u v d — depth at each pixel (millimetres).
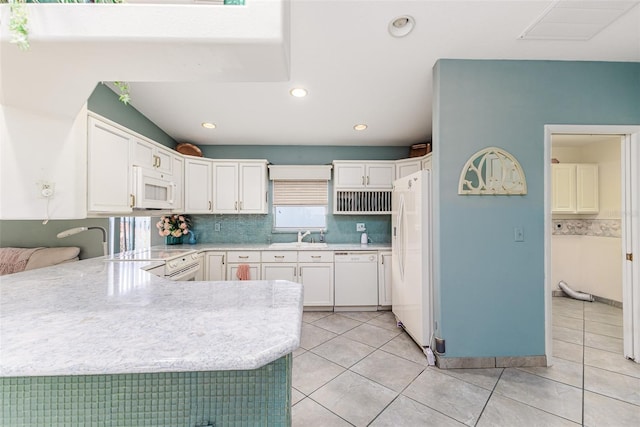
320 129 3254
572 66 2006
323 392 1755
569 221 3852
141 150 2225
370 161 3668
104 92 2148
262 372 741
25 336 731
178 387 724
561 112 2004
